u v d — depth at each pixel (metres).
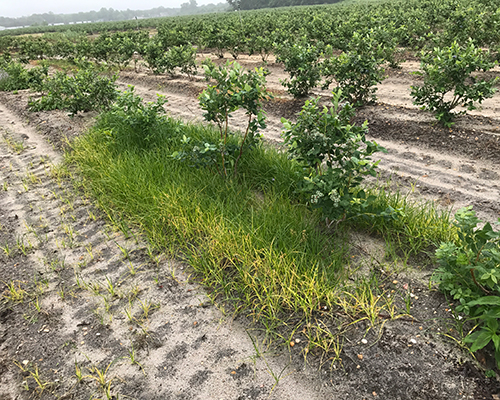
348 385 2.43
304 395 2.40
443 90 6.49
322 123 3.62
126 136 6.19
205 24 22.72
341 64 7.77
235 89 4.56
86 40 20.80
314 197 3.49
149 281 3.53
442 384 2.36
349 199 3.50
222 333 2.92
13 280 3.69
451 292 2.77
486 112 7.37
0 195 5.45
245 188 4.67
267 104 9.16
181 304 3.24
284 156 5.24
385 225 3.79
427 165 5.62
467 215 2.72
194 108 9.62
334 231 3.89
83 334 3.01
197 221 4.01
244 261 3.39
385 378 2.44
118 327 3.05
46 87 10.43
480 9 13.45
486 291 2.64
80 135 7.18
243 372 2.60
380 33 11.27
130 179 4.93
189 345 2.84
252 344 2.80
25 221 4.73
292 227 3.75
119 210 4.66
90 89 8.42
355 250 3.70
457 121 6.82
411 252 3.58
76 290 3.49
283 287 3.11
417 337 2.70
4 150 7.25
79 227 4.49
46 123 8.48
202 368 2.65
